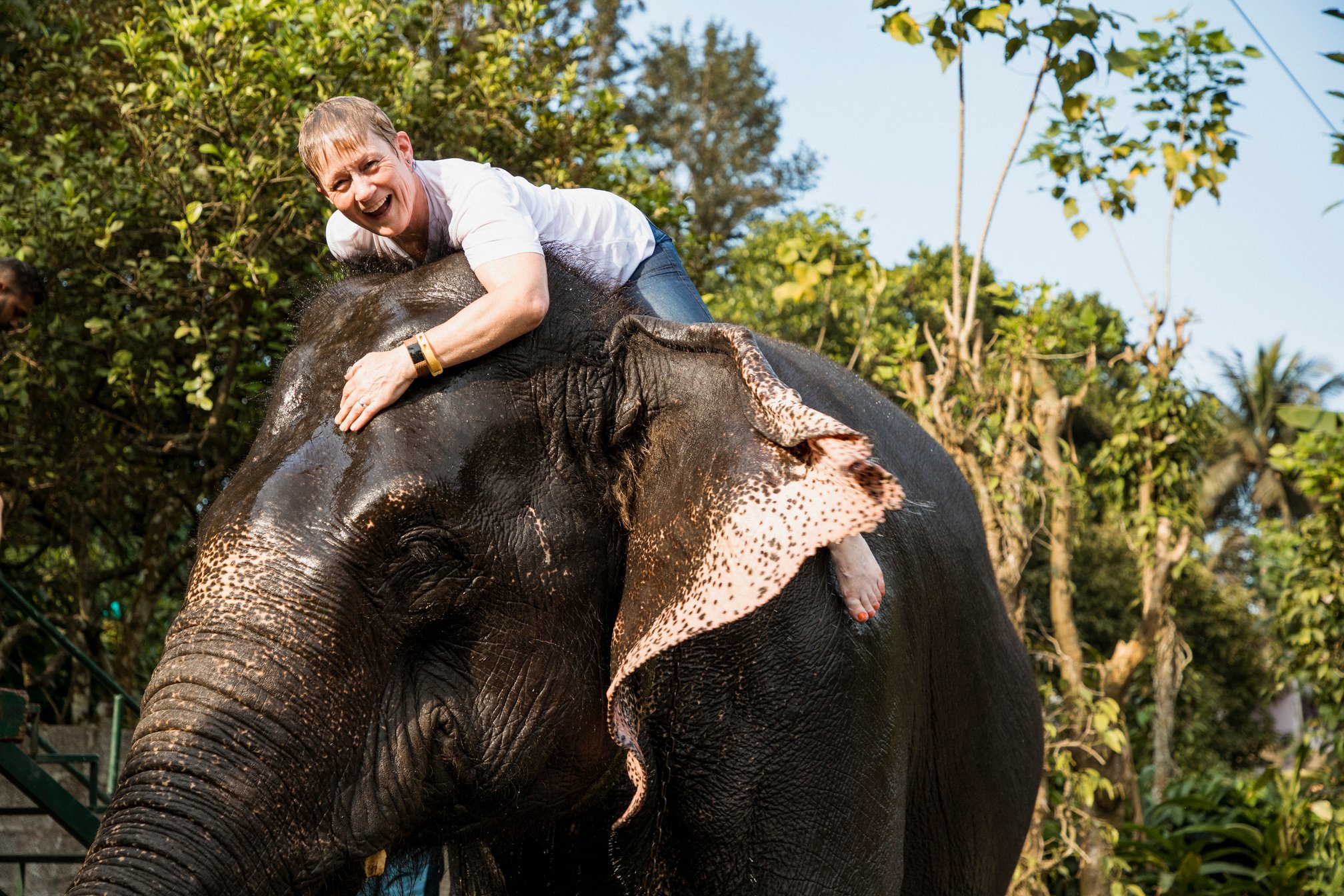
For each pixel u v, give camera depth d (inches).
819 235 317.1
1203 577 957.8
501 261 99.3
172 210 292.5
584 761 99.5
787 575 86.4
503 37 324.2
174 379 296.2
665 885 106.1
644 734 101.6
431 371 95.1
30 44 324.5
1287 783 420.8
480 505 94.3
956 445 290.7
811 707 105.0
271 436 96.3
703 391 98.0
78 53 326.3
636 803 89.9
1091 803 313.3
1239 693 959.6
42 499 348.5
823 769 105.6
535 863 114.3
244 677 85.0
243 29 275.4
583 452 99.7
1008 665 147.0
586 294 105.4
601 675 98.7
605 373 101.3
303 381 97.9
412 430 93.5
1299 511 1438.2
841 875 106.4
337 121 101.4
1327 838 379.6
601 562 98.9
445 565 92.9
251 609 86.9
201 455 310.8
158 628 398.0
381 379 94.0
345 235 113.3
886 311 569.0
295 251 296.0
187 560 332.5
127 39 276.8
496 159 331.6
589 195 118.0
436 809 94.7
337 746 87.3
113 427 330.6
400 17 313.9
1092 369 336.2
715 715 104.1
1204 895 372.2
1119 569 894.4
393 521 90.9
